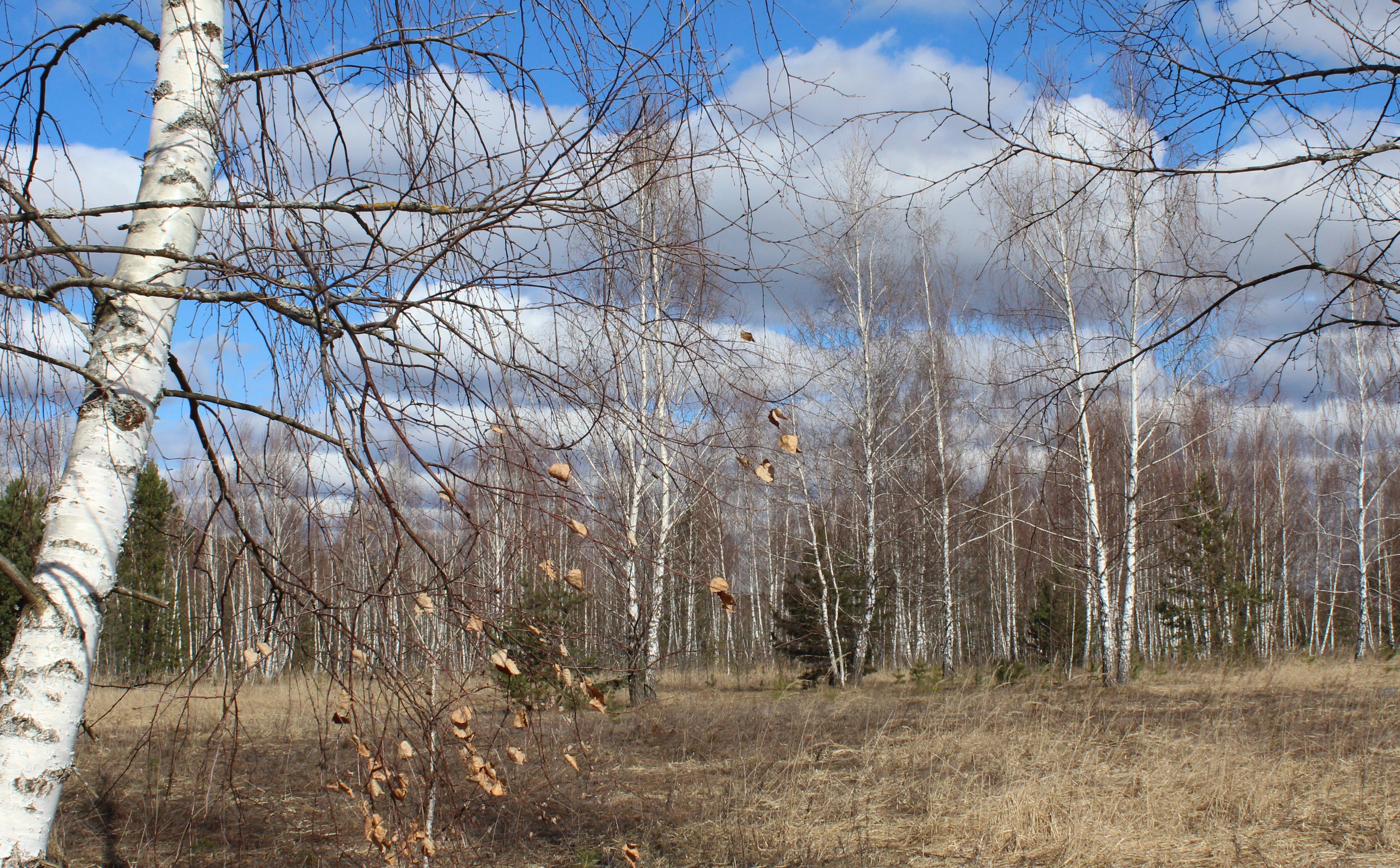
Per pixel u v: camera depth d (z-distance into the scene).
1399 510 30.31
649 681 12.23
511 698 2.75
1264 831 5.82
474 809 5.38
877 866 5.66
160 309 2.45
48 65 2.60
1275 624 26.81
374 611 2.52
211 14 2.58
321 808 6.10
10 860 2.06
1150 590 26.95
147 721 7.20
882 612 18.22
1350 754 7.64
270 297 2.26
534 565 2.43
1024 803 6.30
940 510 18.52
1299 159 2.56
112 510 2.30
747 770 8.26
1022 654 22.72
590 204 2.34
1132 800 6.50
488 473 2.33
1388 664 16.73
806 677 16.27
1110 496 14.88
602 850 6.03
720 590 2.39
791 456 2.83
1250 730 8.93
